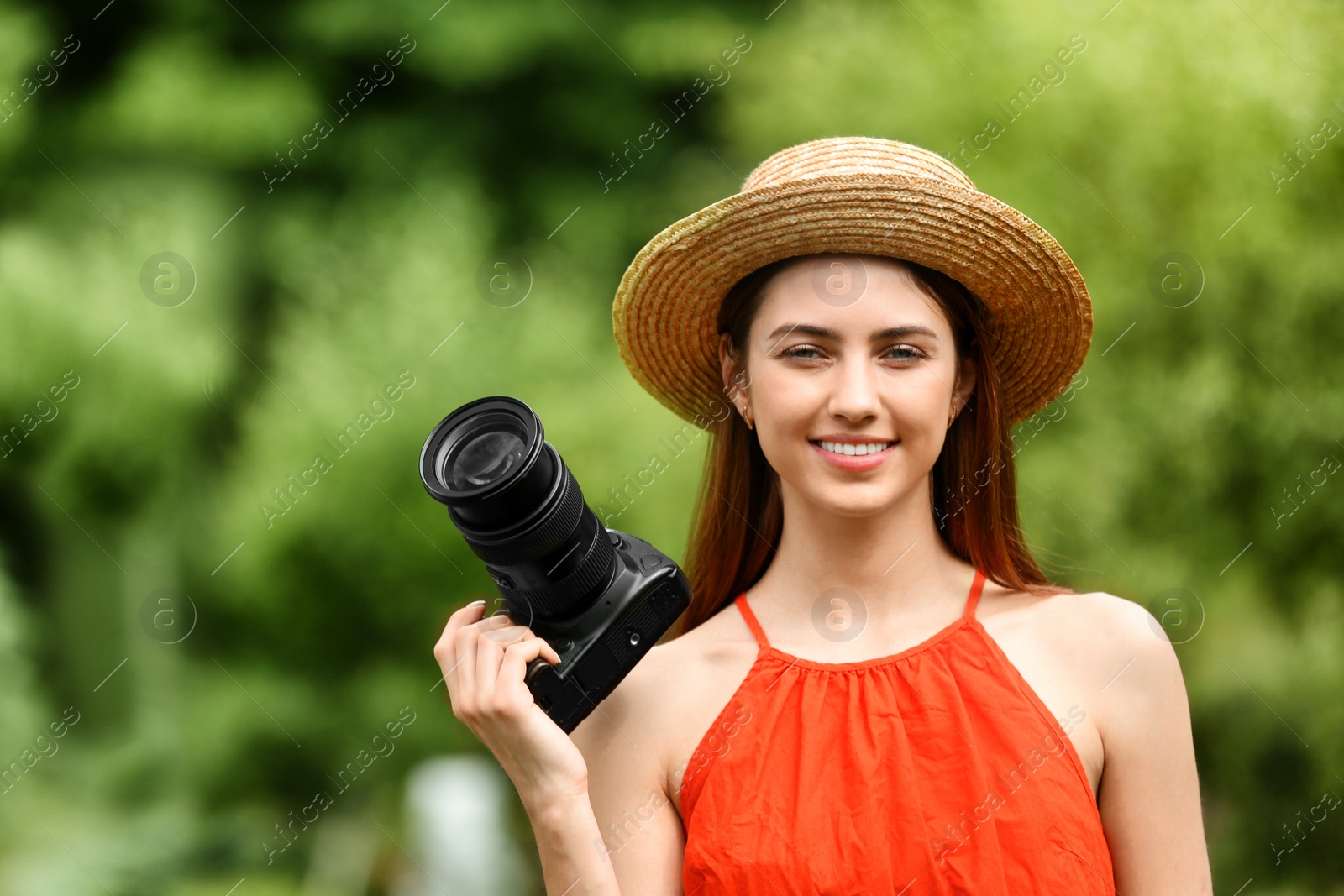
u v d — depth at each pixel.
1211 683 10.32
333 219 18.64
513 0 20.23
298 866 14.35
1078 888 3.20
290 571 13.80
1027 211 10.52
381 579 13.72
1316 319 10.09
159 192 18.31
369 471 13.58
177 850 14.58
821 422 3.41
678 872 3.52
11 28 18.95
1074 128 10.51
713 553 3.91
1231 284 10.17
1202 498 10.15
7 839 14.93
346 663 14.53
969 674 3.46
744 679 3.58
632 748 3.58
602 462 11.99
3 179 18.56
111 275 16.95
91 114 19.20
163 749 16.20
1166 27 10.59
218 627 15.09
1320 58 10.29
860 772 3.36
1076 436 10.20
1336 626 10.17
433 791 13.18
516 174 20.19
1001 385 3.95
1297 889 10.13
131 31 20.45
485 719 3.39
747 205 3.53
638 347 4.06
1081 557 9.87
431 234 15.17
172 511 16.97
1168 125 10.30
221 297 17.97
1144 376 10.24
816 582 3.64
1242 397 10.09
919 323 3.44
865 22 13.39
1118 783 3.40
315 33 20.02
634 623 3.46
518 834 12.98
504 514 3.29
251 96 19.33
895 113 12.13
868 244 3.48
